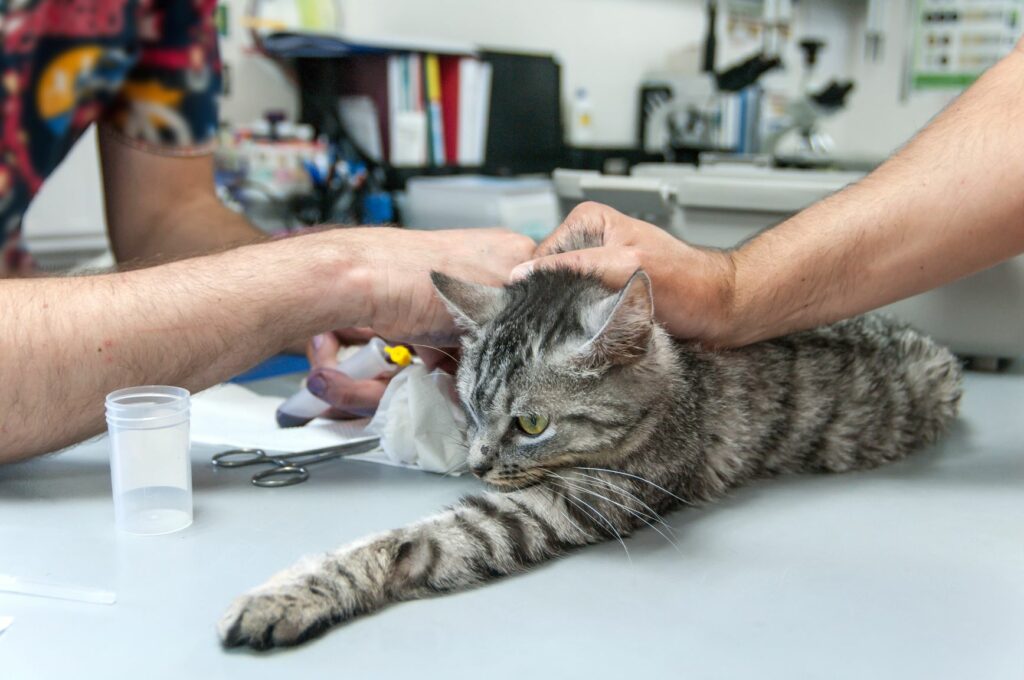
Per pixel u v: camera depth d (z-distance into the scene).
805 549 0.85
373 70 2.68
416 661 0.64
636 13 3.61
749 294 1.05
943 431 1.28
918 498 1.01
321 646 0.66
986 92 1.08
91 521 0.88
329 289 1.00
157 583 0.74
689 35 3.87
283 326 1.01
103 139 1.68
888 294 1.09
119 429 0.86
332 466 1.08
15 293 0.97
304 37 2.49
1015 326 1.48
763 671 0.62
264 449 1.12
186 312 0.97
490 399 1.01
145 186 1.67
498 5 3.18
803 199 1.50
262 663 0.63
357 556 0.76
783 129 2.98
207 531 0.86
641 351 0.97
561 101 3.23
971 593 0.75
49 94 1.53
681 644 0.66
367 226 1.20
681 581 0.78
